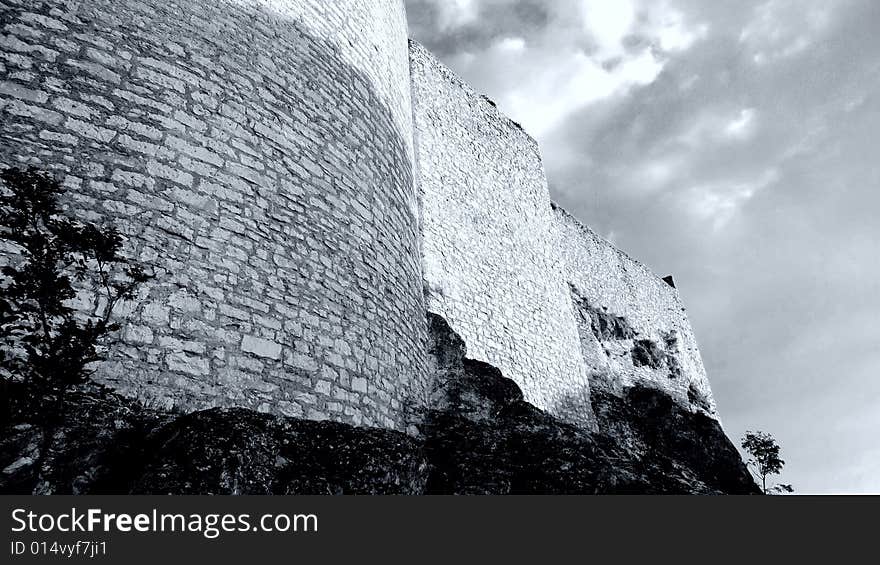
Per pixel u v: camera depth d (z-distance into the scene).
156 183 5.48
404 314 8.05
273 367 5.64
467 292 11.51
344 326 6.64
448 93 14.45
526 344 12.51
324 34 8.23
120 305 4.81
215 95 6.34
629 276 21.98
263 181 6.38
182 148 5.81
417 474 5.81
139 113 5.66
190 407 4.88
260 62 7.02
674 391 19.62
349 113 8.11
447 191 12.55
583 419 13.24
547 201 16.83
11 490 3.68
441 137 13.34
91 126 5.32
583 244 19.98
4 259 4.41
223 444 4.23
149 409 4.61
